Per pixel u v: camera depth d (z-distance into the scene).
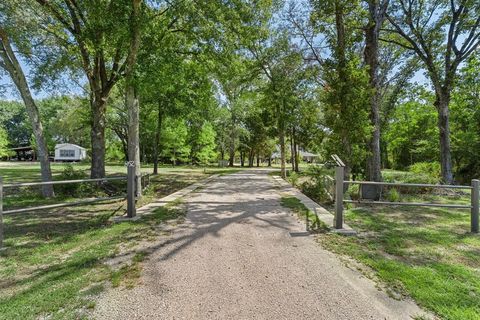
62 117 37.09
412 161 22.97
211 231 4.93
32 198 8.58
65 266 3.36
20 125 58.78
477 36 11.91
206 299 2.62
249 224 5.43
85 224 5.41
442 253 3.89
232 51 9.63
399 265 3.41
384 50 14.92
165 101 16.23
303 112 17.09
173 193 9.94
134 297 2.65
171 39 9.45
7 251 3.86
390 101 15.77
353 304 2.55
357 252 3.89
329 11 8.20
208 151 32.28
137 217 5.95
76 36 8.30
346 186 7.99
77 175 10.48
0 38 8.08
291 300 2.61
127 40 7.56
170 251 3.91
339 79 8.00
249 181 14.75
